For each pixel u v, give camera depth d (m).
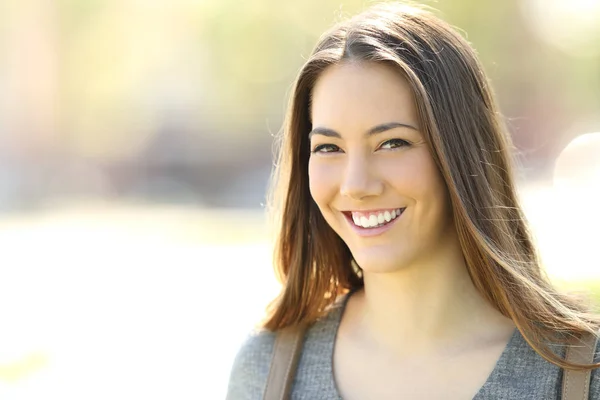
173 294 10.20
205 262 12.78
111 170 36.06
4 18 34.47
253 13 32.16
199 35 34.34
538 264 2.71
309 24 29.66
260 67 34.06
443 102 2.42
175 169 36.19
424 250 2.52
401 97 2.40
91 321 8.98
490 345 2.56
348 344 2.75
